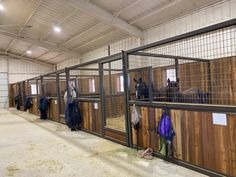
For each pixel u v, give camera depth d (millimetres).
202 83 5211
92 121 5223
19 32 10828
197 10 6379
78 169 3062
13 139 5043
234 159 2398
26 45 13156
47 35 10773
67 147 4164
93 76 8414
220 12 5832
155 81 5527
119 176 2760
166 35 7492
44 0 7445
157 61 6973
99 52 11453
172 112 3096
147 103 3539
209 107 2607
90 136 5023
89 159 3434
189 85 5391
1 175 2979
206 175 2686
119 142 4254
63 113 7188
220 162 2539
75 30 9664
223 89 4277
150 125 3508
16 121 7984
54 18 8742
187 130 2898
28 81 11391
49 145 4379
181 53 5977
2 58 15438
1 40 12867
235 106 2369
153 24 7840
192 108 2812
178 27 7043
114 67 9578
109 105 6211
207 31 2561
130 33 8180
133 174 2791
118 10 7379
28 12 8539
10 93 15602
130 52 3857
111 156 3527
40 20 9180
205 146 2691
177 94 3717
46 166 3236
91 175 2838
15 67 15953
